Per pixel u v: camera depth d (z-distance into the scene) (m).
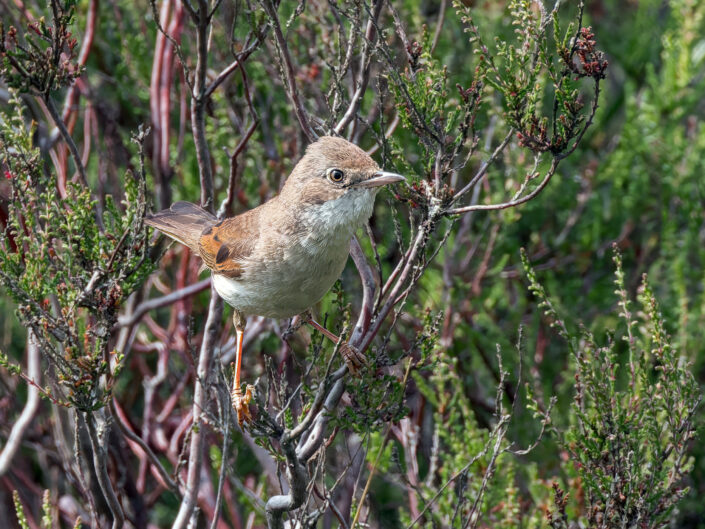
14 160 8.30
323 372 8.77
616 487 8.10
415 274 7.74
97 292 7.93
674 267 12.94
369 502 10.11
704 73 15.11
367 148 11.87
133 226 8.34
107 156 13.09
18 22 11.55
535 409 8.37
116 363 7.80
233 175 9.56
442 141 7.57
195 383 9.36
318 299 8.73
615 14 16.77
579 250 14.39
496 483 10.66
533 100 7.37
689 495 11.58
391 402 7.93
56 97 12.73
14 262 8.10
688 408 8.35
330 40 11.18
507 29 12.68
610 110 15.31
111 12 13.78
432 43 9.57
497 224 12.95
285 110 12.59
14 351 13.77
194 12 8.50
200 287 11.69
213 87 9.02
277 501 7.68
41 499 12.20
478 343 12.67
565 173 14.83
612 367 9.41
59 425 10.49
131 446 11.31
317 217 8.30
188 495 9.17
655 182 14.81
